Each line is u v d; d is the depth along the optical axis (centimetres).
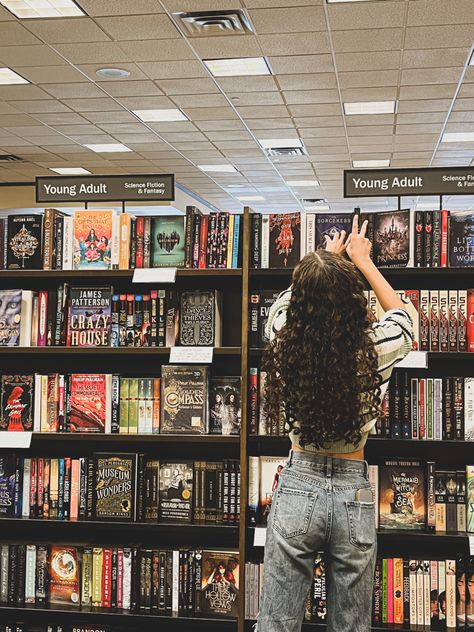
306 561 233
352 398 224
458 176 353
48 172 1337
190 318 380
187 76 832
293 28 698
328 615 235
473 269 353
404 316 247
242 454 362
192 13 666
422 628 346
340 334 225
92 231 388
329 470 231
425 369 388
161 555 371
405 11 658
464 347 353
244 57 775
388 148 1170
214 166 1300
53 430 386
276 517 233
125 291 412
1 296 392
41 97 908
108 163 1270
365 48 746
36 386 389
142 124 1027
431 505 354
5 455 388
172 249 380
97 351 380
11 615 383
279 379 235
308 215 368
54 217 392
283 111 965
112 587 375
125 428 380
